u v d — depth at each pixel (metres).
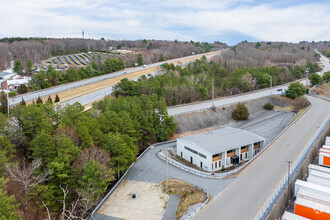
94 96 86.25
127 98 65.38
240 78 109.31
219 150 46.19
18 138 37.56
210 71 125.81
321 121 66.19
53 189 32.72
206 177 41.56
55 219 32.38
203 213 31.31
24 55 197.50
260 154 48.19
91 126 41.59
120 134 45.38
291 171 40.09
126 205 34.72
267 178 39.00
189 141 50.81
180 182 40.19
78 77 115.62
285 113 81.88
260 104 87.62
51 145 34.66
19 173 30.78
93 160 34.44
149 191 38.16
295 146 50.94
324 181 35.41
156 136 60.06
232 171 41.84
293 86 89.69
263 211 30.44
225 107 79.44
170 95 84.06
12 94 87.25
